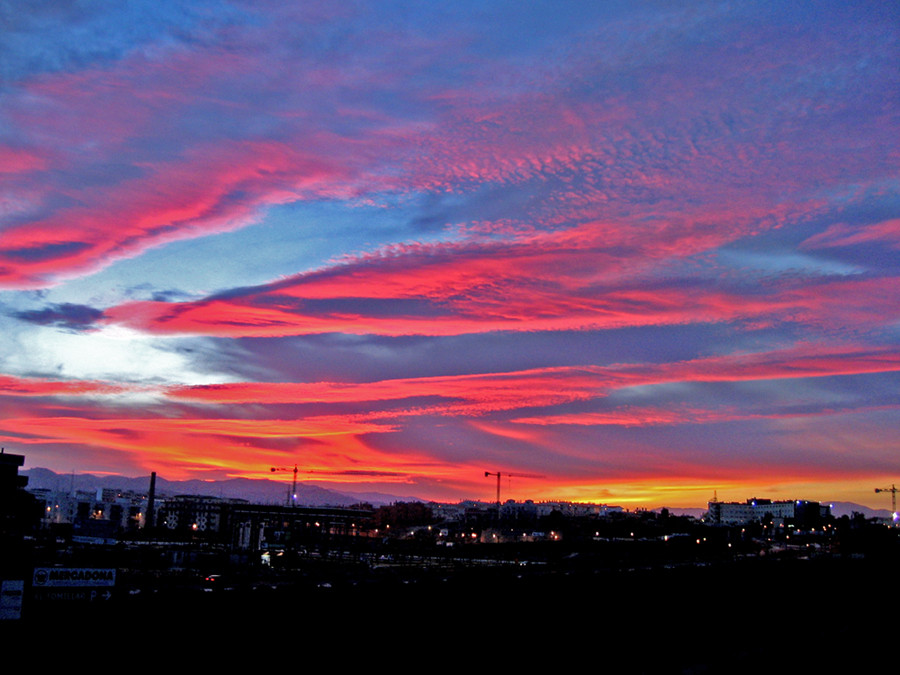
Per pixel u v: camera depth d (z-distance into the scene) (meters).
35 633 32.09
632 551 190.88
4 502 34.75
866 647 49.62
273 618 37.75
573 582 54.34
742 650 48.81
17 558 34.69
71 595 40.50
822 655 46.22
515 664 40.88
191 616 35.62
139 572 95.75
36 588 39.50
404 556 166.62
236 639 36.06
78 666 31.67
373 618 40.88
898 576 94.69
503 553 181.88
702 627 55.16
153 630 34.38
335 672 36.94
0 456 34.91
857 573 90.31
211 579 84.50
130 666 32.72
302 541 192.25
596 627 49.81
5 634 31.47
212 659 34.78
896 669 42.50
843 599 77.31
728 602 63.78
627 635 49.44
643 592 55.97
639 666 42.56
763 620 61.22
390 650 39.88
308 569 112.12
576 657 43.31
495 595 47.91
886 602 78.06
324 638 38.50
